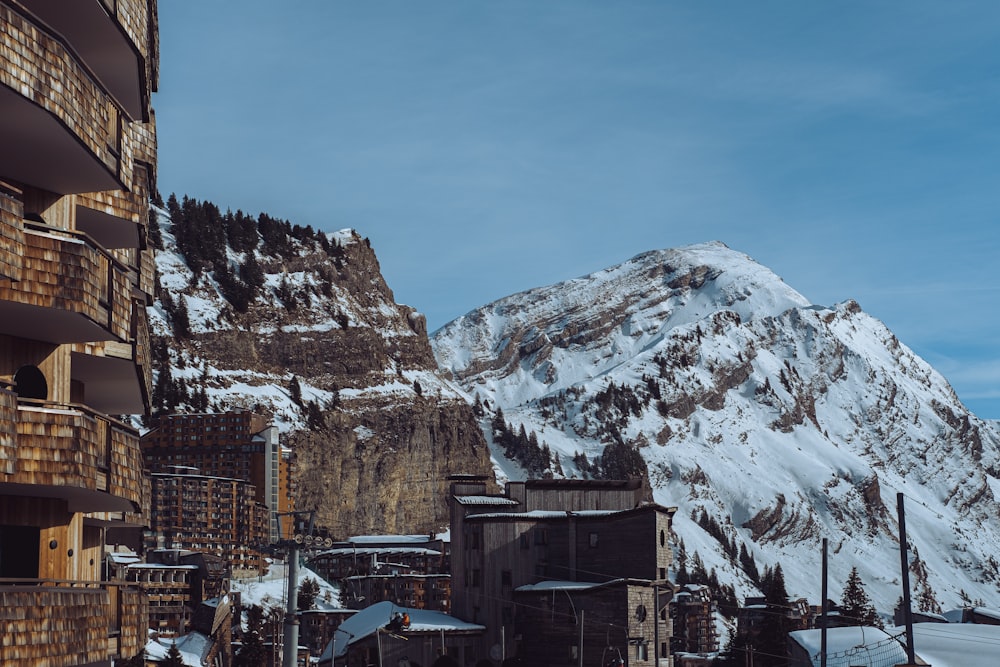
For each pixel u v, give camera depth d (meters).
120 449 38.31
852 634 133.38
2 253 31.77
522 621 125.25
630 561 126.19
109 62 40.91
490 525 129.00
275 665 193.00
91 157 36.19
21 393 38.22
